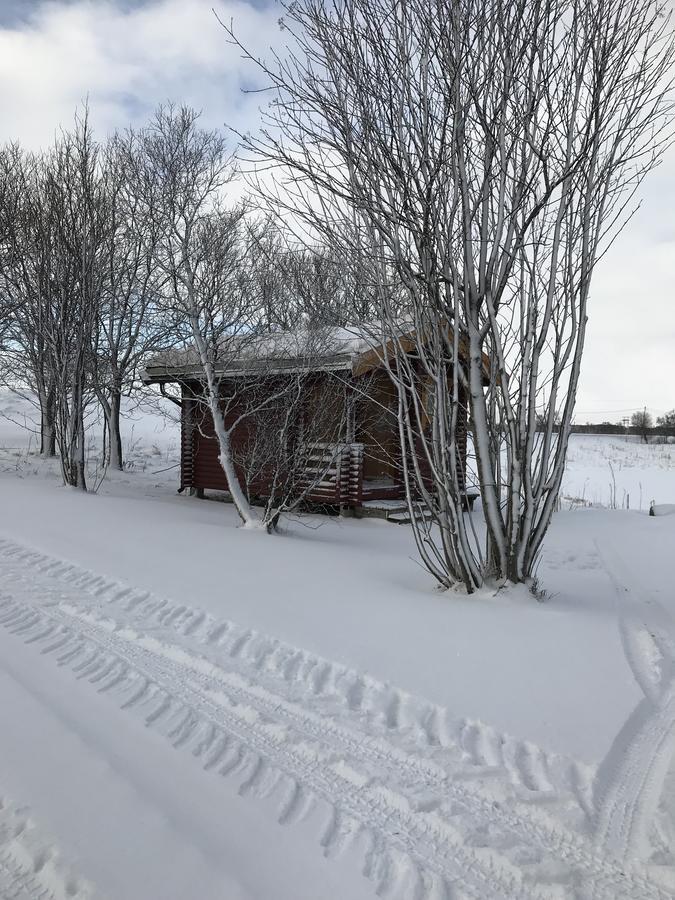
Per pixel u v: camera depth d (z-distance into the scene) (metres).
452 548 5.37
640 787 2.77
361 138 4.76
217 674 3.79
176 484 15.48
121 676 3.78
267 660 3.95
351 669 3.77
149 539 7.09
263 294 9.87
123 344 15.99
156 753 2.99
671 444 37.03
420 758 2.94
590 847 2.41
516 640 4.23
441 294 5.20
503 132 4.77
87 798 2.63
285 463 9.10
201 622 4.56
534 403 5.15
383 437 12.51
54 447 17.61
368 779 2.81
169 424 29.88
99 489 12.72
